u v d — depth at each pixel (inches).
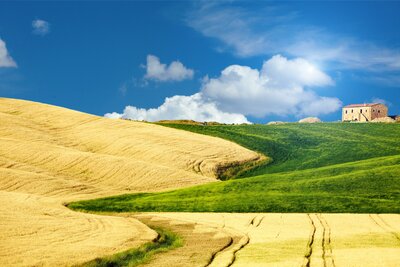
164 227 1584.6
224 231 1476.4
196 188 2386.8
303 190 2129.7
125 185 2731.3
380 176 2218.3
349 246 1136.2
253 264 980.6
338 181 2199.8
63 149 3284.9
